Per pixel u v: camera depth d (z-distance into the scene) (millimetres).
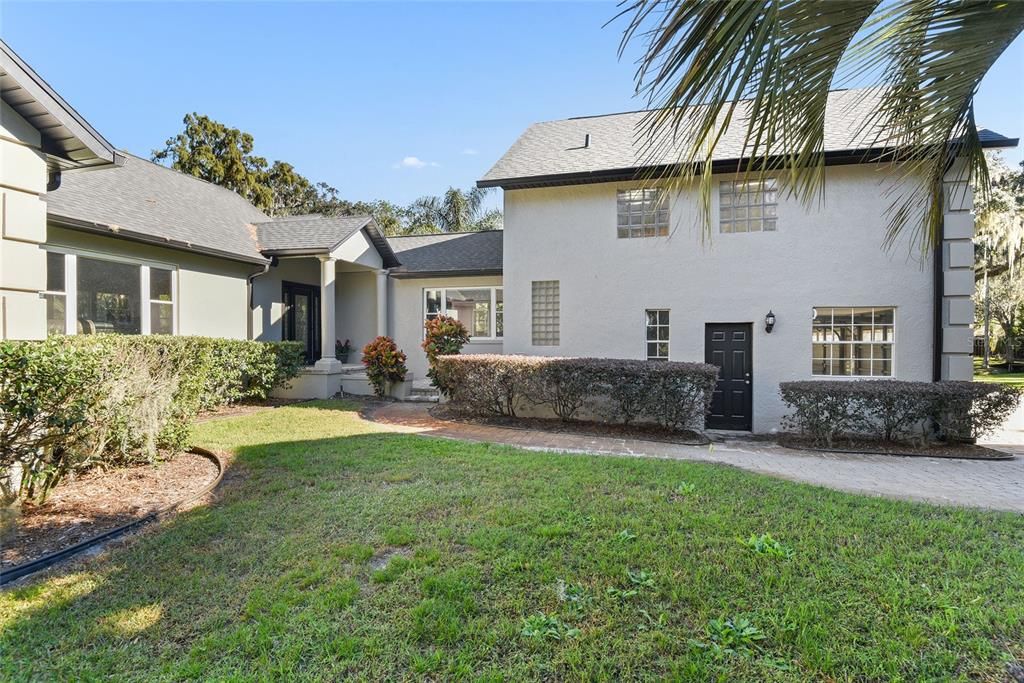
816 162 2455
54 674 2512
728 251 10086
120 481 5453
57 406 4562
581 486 5031
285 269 13859
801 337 9750
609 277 10703
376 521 4168
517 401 10188
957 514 4320
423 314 14562
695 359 10242
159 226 10047
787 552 3469
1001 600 2877
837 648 2490
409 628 2730
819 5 2014
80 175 10109
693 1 1777
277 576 3350
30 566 3529
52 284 8227
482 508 4406
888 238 5059
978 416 8117
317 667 2477
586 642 2588
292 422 9047
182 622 2910
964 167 4391
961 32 2717
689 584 3086
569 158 11320
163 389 5906
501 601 2953
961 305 8992
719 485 5117
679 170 2359
